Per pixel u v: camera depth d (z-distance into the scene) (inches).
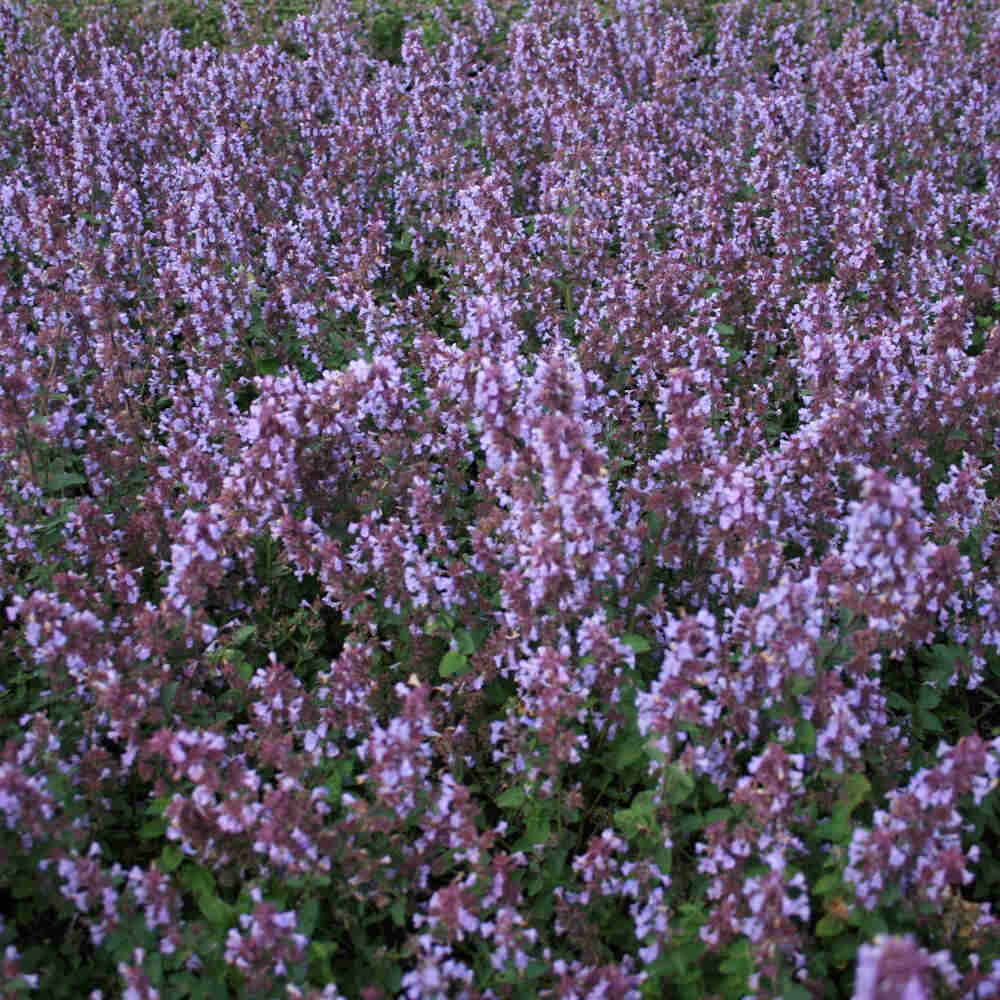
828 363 55.9
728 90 92.2
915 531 45.9
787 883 44.1
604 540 48.0
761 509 49.3
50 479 53.2
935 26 97.3
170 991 44.3
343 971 46.3
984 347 62.2
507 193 67.9
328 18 101.4
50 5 108.4
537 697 47.8
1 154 79.1
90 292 61.3
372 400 53.4
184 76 84.4
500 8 109.4
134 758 47.8
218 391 57.6
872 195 69.0
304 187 72.4
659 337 60.0
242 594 52.6
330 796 47.0
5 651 50.9
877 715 48.1
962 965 45.1
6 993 43.9
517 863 46.4
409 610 50.4
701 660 46.0
